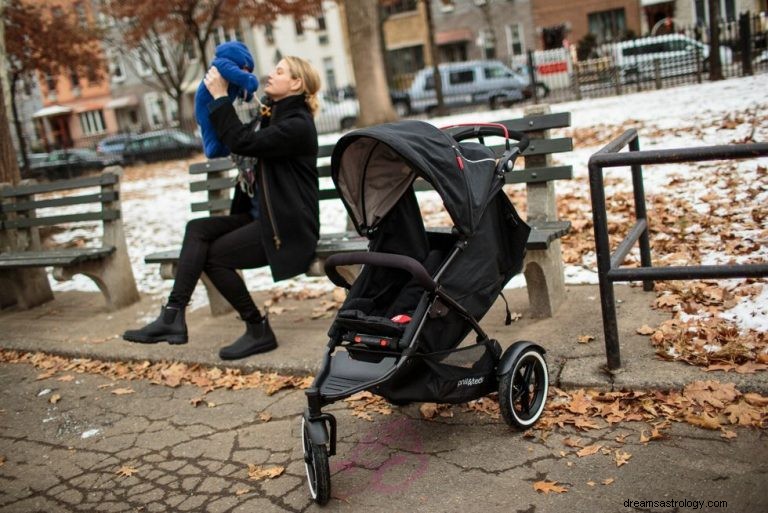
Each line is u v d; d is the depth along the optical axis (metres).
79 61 26.17
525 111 4.54
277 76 4.44
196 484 3.43
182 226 10.18
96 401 4.64
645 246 4.60
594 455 3.12
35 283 7.00
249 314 4.71
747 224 5.55
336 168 3.41
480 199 3.26
